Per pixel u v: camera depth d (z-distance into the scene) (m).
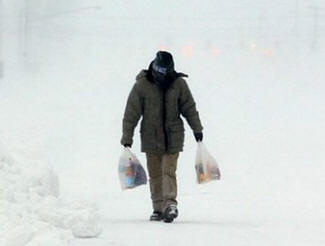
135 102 14.35
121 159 14.20
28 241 8.95
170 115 14.35
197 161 14.40
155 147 14.35
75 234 10.35
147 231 12.19
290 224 13.87
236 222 14.19
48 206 10.23
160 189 14.52
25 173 10.62
